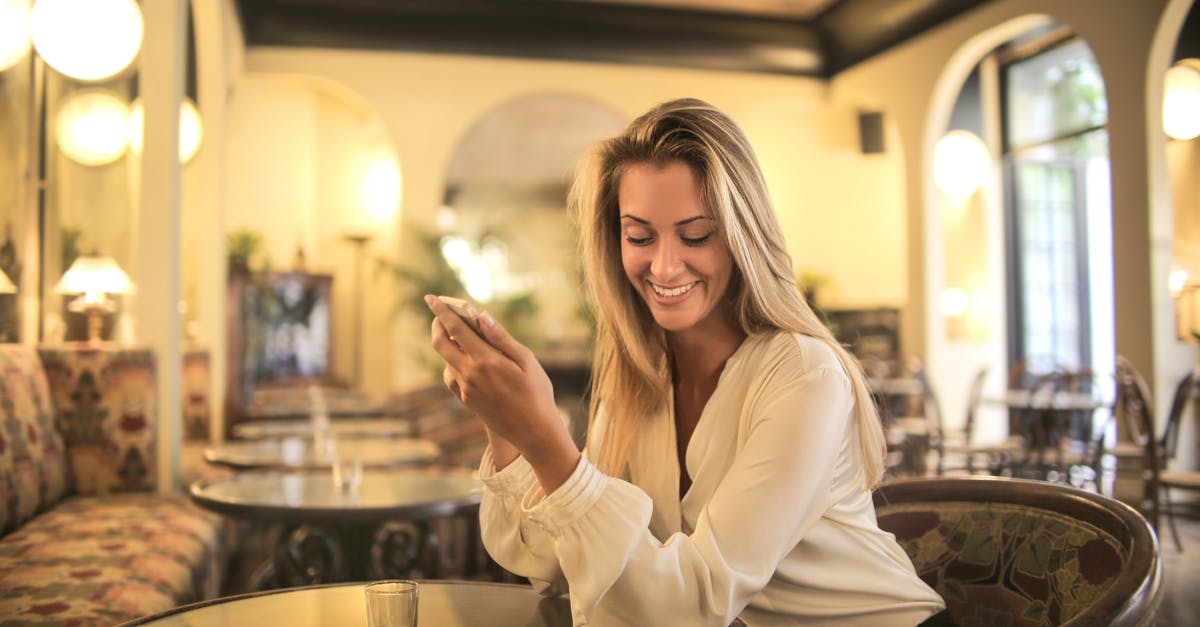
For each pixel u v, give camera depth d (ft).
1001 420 30.45
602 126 41.83
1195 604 12.82
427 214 30.63
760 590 3.38
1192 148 21.12
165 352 14.98
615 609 3.09
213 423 23.02
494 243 36.91
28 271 14.92
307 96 34.22
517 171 49.08
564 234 50.83
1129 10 22.06
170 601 8.07
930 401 24.32
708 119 3.68
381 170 34.96
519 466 3.83
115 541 9.80
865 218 36.50
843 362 3.65
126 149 16.66
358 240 33.99
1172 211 21.48
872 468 3.75
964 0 27.30
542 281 51.55
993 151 30.45
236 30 27.37
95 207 16.49
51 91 15.99
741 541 3.19
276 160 33.81
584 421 4.69
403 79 30.66
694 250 3.66
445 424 17.24
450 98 30.91
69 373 13.23
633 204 3.69
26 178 14.87
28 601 7.34
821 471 3.34
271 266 32.45
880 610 3.59
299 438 16.94
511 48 31.09
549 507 3.07
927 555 4.47
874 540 3.69
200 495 9.45
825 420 3.37
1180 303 21.39
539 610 4.12
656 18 31.40
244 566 15.67
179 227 15.56
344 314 34.60
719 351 3.94
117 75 16.43
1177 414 17.57
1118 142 22.26
